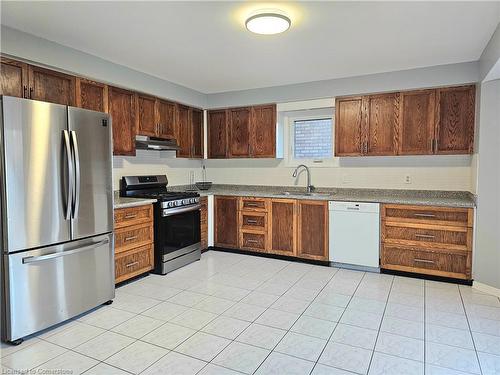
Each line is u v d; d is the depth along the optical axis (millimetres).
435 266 3568
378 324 2600
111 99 3557
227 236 4746
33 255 2412
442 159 3975
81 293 2756
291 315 2768
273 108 4676
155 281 3576
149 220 3711
